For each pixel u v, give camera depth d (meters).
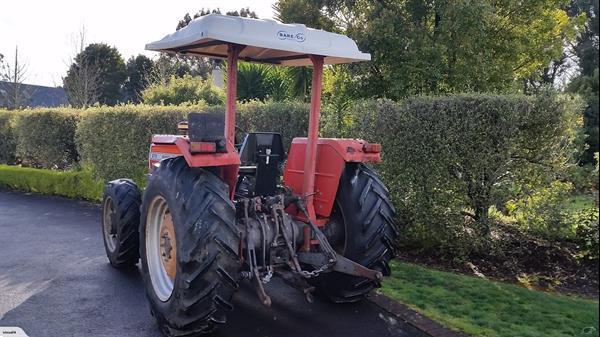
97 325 3.99
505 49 10.54
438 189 5.77
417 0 9.91
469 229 5.83
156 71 26.27
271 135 4.09
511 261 5.79
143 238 4.04
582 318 4.15
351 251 4.16
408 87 9.95
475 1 9.48
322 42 3.78
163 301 3.78
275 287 4.88
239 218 3.87
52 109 12.65
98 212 9.34
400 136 5.92
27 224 8.12
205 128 3.45
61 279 5.14
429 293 4.67
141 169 9.39
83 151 10.85
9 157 14.87
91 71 25.41
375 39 9.79
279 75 11.22
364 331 3.89
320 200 4.23
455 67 9.83
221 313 3.51
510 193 5.62
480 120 5.47
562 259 5.81
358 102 6.57
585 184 5.79
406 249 6.23
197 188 3.49
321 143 4.25
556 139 5.47
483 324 3.99
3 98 25.59
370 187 4.22
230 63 3.88
